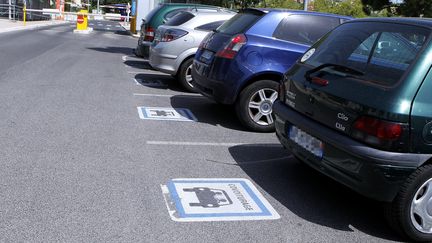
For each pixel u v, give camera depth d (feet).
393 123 11.92
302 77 15.48
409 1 55.47
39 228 11.82
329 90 13.85
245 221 13.09
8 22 101.35
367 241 12.66
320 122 14.14
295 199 14.94
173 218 12.88
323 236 12.68
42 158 16.70
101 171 15.84
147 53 39.96
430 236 12.74
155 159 17.51
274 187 15.78
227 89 21.98
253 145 20.43
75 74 36.01
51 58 44.93
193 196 14.42
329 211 14.29
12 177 14.83
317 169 14.16
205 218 13.04
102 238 11.54
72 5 261.65
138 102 27.50
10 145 17.87
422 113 11.99
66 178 15.05
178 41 30.91
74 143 18.66
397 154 11.98
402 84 12.19
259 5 69.72
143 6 92.02
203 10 32.22
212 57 22.88
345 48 14.78
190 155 18.35
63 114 23.11
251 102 22.25
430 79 12.23
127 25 148.87
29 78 32.68
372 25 14.57
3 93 26.99
